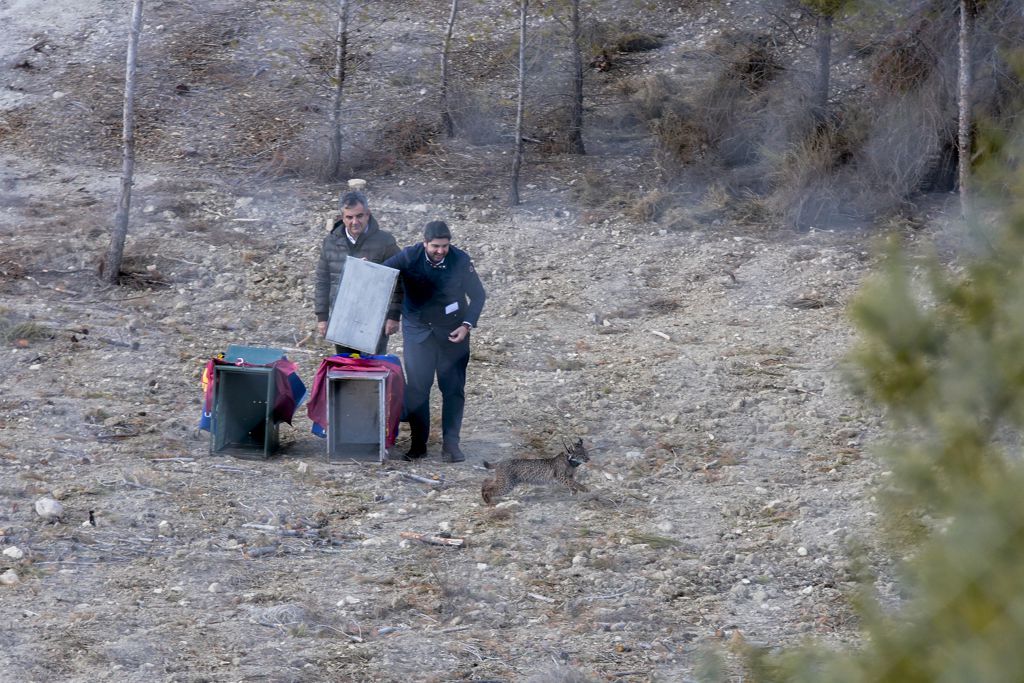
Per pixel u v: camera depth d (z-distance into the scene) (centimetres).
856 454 2372
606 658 1495
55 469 2106
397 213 4134
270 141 4709
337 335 2233
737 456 2391
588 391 2808
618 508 2089
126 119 3328
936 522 566
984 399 534
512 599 1688
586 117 4950
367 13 5816
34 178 4341
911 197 4159
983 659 434
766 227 4084
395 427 2317
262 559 1792
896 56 4212
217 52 5434
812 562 1816
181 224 3909
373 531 1930
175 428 2414
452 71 5269
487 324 3325
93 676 1364
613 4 5803
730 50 4884
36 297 3250
